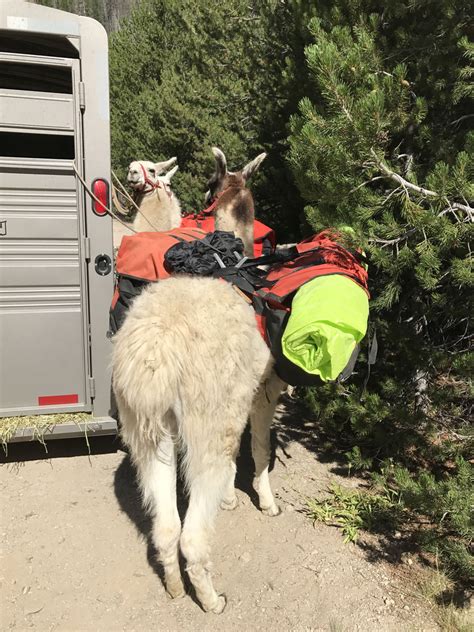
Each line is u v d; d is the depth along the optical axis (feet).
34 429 6.72
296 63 10.15
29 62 6.28
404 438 7.39
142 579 5.51
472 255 6.13
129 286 6.03
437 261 5.62
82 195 6.68
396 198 6.09
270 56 12.42
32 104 6.35
